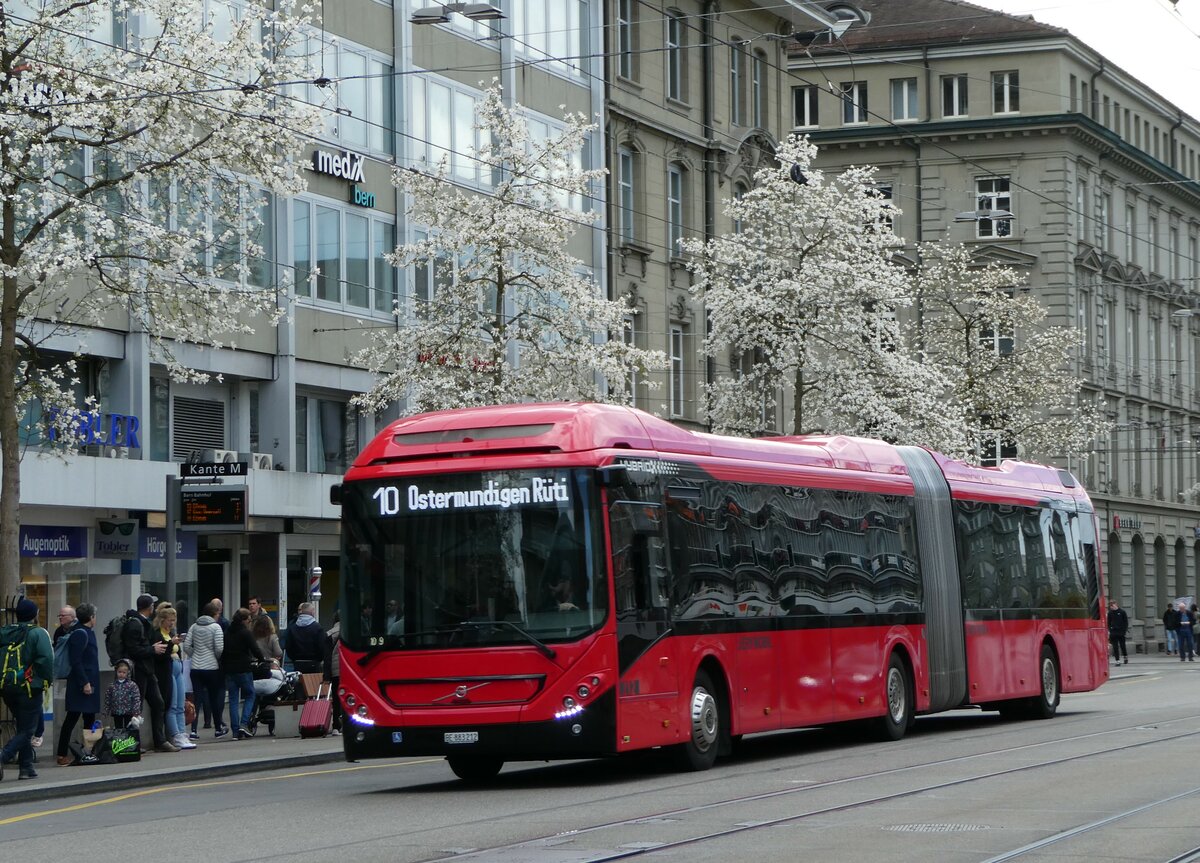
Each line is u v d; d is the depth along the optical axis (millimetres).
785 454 21719
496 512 17547
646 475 18203
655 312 48125
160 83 22500
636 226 47469
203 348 32375
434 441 18000
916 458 25453
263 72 23969
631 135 46844
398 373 32812
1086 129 72812
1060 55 72438
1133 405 79500
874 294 42438
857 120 74000
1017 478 28859
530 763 22109
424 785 18656
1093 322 75062
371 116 36750
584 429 17656
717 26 51531
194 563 32500
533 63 41156
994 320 57062
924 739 23938
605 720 17078
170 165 22938
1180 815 13906
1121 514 77000
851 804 14930
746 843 12391
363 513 18000
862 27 74438
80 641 21797
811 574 21688
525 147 33750
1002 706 28688
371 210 36969
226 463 25125
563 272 33438
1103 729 24922
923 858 11523
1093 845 12141
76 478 28969
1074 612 30031
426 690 17422
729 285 43562
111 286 23062
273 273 33906
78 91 21891
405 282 37656
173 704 23875
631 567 17688
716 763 20312
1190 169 87688
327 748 23906
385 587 17750
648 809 14883
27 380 23109
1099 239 76062
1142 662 61406
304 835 13711
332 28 35438
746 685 19844
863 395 41938
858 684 22656
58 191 21781
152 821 15406
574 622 17172
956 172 73125
